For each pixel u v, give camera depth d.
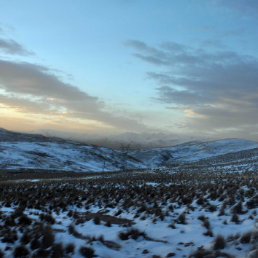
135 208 15.84
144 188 24.23
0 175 68.50
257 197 14.54
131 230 10.70
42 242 9.09
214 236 9.76
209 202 15.64
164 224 11.88
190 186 25.47
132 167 151.12
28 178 63.00
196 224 11.57
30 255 8.10
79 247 8.92
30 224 12.25
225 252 7.98
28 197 22.36
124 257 8.55
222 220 11.75
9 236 9.63
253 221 10.87
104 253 8.80
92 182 39.19
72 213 15.62
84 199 21.27
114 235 10.77
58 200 20.39
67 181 44.72
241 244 8.55
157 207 15.37
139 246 9.48
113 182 38.12
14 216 13.52
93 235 10.82
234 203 14.47
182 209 14.64
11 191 28.91
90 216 15.08
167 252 8.70
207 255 7.77
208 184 24.28
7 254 8.20
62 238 10.09
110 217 14.64
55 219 14.17
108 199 20.72
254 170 52.72
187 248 8.95
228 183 23.12
